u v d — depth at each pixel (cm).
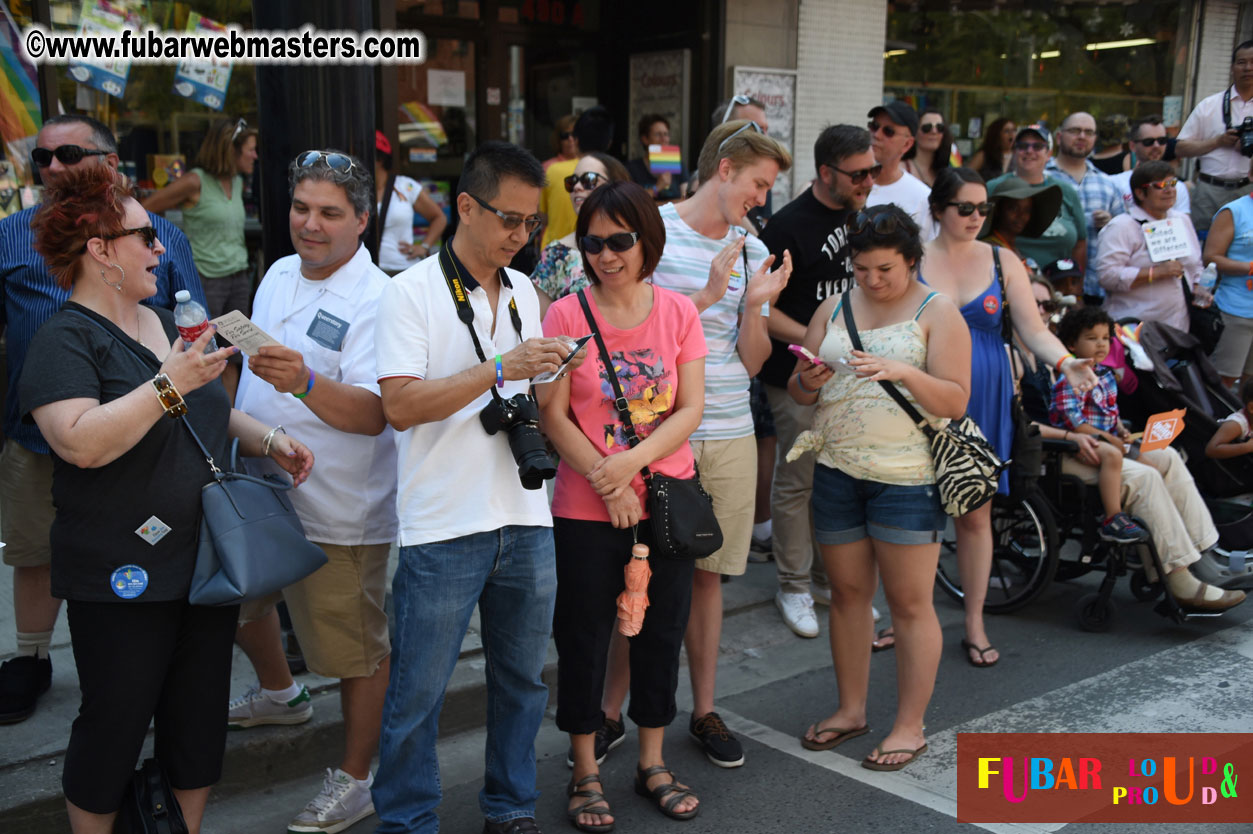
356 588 310
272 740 351
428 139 783
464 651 418
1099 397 504
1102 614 485
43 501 344
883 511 350
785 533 478
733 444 368
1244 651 464
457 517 279
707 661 373
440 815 339
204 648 263
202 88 661
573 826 331
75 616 252
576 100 852
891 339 349
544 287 392
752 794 349
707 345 369
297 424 303
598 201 309
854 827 329
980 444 347
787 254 363
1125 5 1056
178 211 642
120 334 253
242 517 254
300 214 297
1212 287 676
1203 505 496
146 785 261
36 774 319
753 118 496
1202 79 1123
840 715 385
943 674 441
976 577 452
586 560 316
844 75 873
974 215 431
